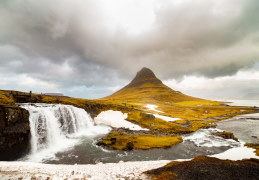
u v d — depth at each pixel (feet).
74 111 232.73
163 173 74.49
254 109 571.28
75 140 175.73
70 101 287.28
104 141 161.27
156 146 155.43
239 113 492.54
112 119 279.08
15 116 126.93
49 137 161.58
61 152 136.98
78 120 231.50
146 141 168.35
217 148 156.25
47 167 87.66
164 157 130.41
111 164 102.63
